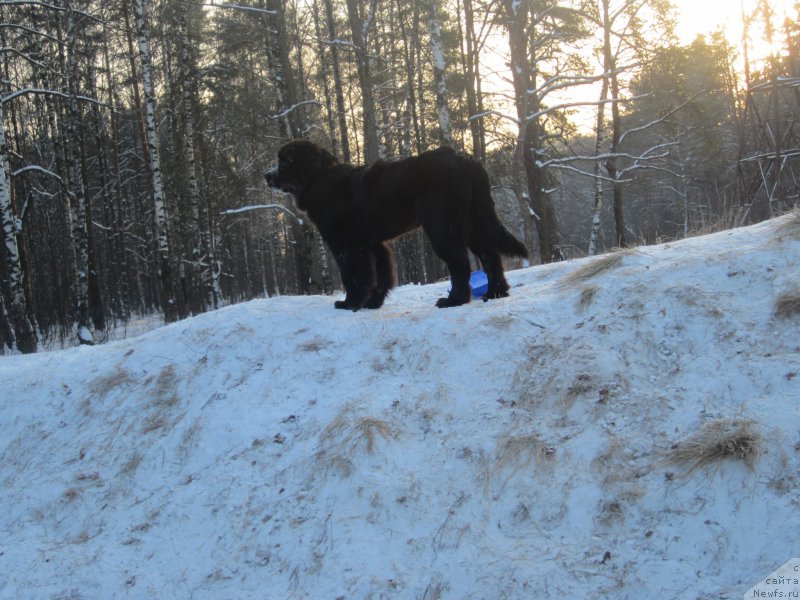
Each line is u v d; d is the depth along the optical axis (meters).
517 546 3.65
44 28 20.78
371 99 18.44
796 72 14.05
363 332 5.92
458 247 6.07
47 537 4.89
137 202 34.00
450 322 5.65
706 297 4.91
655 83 16.23
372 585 3.65
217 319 6.75
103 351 7.10
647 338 4.78
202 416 5.55
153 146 17.58
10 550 4.75
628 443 4.03
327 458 4.55
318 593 3.73
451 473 4.24
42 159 26.20
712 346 4.54
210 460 5.11
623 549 3.45
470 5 19.17
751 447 3.59
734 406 4.01
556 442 4.20
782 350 4.29
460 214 6.06
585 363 4.66
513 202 24.14
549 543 3.62
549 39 18.56
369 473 4.36
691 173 27.12
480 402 4.79
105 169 29.73
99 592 4.18
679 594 3.12
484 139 20.31
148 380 6.23
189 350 6.41
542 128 21.27
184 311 20.28
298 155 6.90
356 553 3.88
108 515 4.93
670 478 3.71
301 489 4.48
